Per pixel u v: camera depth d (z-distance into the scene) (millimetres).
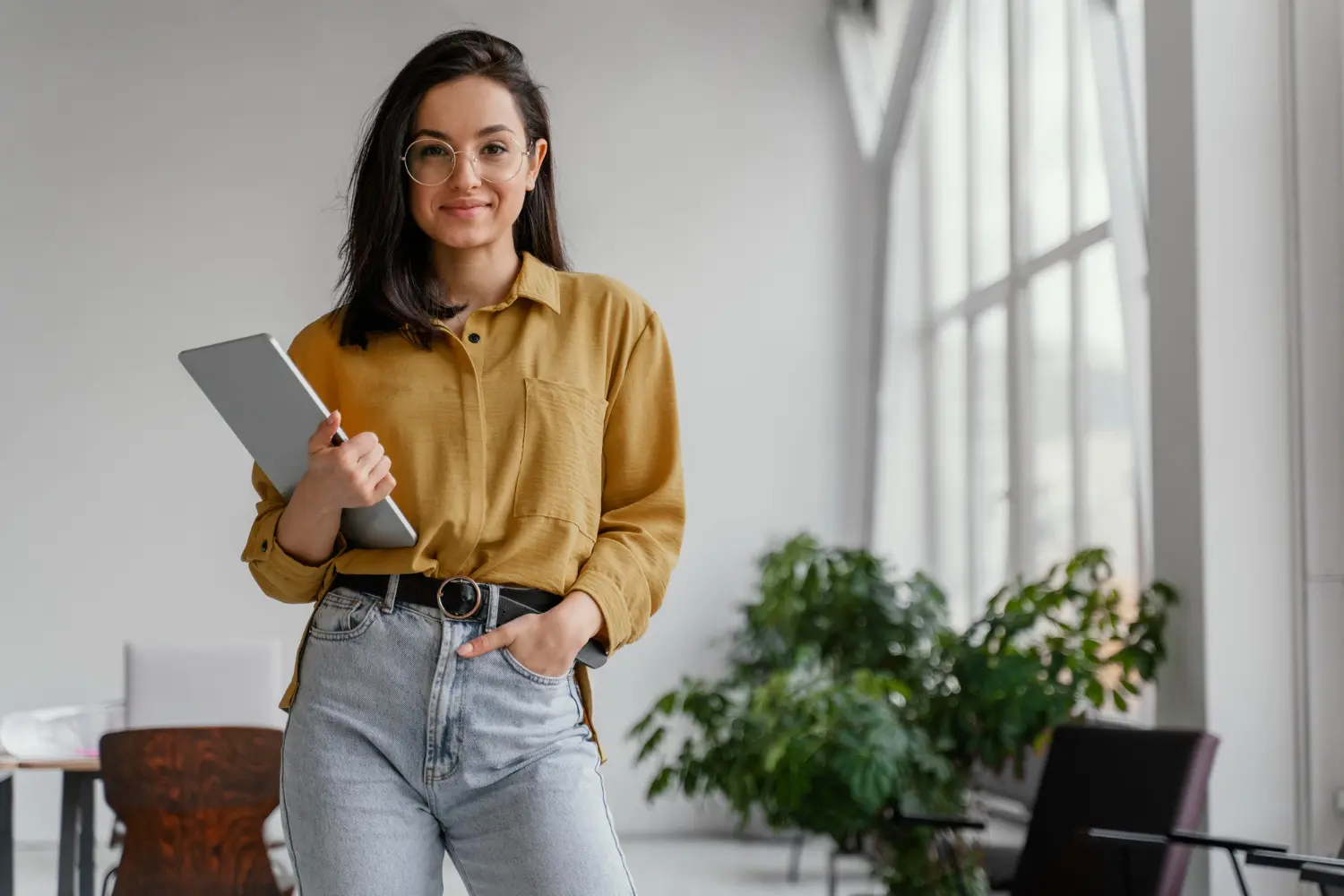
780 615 6141
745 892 5980
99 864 6246
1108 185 4922
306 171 7492
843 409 7902
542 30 7828
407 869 1586
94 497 7184
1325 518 3742
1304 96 3820
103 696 7082
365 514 1593
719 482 7758
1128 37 4914
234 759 3184
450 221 1676
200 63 7469
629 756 7508
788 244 7945
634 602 1706
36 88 7328
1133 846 3352
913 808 4316
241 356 1530
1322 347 3777
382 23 7625
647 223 7832
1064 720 4090
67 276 7266
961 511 7168
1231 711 3691
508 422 1678
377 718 1583
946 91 7379
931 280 7609
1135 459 4758
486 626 1602
